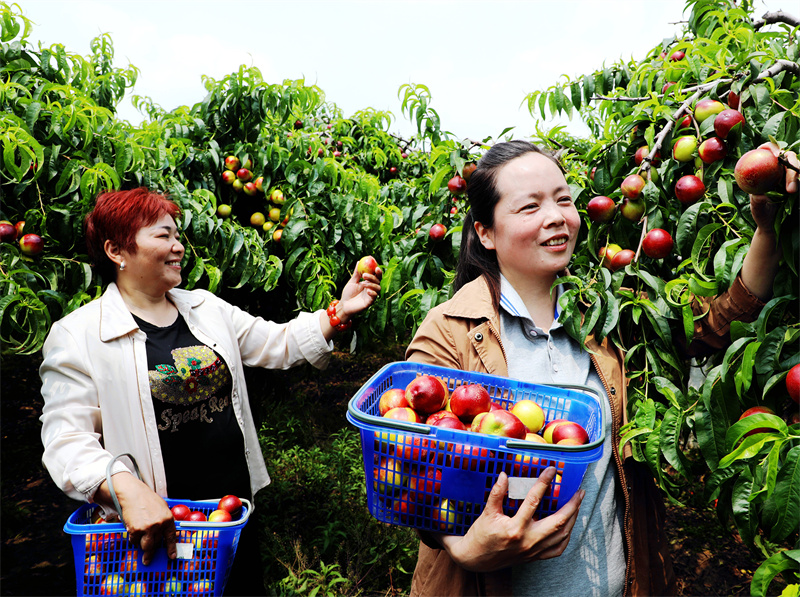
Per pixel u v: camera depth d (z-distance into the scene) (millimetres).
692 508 3568
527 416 1127
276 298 3852
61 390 1502
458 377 1260
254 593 1888
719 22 2045
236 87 3303
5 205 2180
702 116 1445
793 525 843
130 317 1620
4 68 2410
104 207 1635
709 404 1137
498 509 952
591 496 1157
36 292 2049
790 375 964
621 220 1528
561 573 1123
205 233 2830
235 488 1774
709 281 1201
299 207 3266
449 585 1180
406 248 2469
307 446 4539
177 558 1337
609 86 2346
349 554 3045
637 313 1290
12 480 4008
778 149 945
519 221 1191
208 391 1710
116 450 1539
